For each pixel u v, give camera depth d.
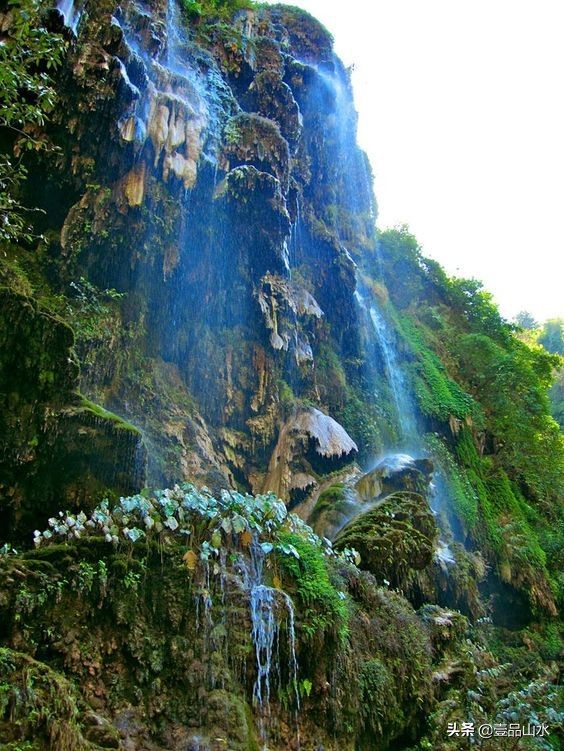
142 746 4.28
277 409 10.56
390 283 20.62
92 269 9.23
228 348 10.49
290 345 11.15
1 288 6.17
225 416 10.16
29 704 3.73
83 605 4.66
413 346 17.61
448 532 12.46
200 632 4.98
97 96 9.07
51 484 6.02
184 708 4.58
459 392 17.62
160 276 9.77
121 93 9.16
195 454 9.03
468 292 22.84
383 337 16.62
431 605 8.88
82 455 6.14
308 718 5.35
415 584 9.00
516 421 18.69
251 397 10.44
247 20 15.83
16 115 7.04
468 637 9.73
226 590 5.32
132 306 9.48
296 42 17.47
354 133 19.14
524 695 7.52
